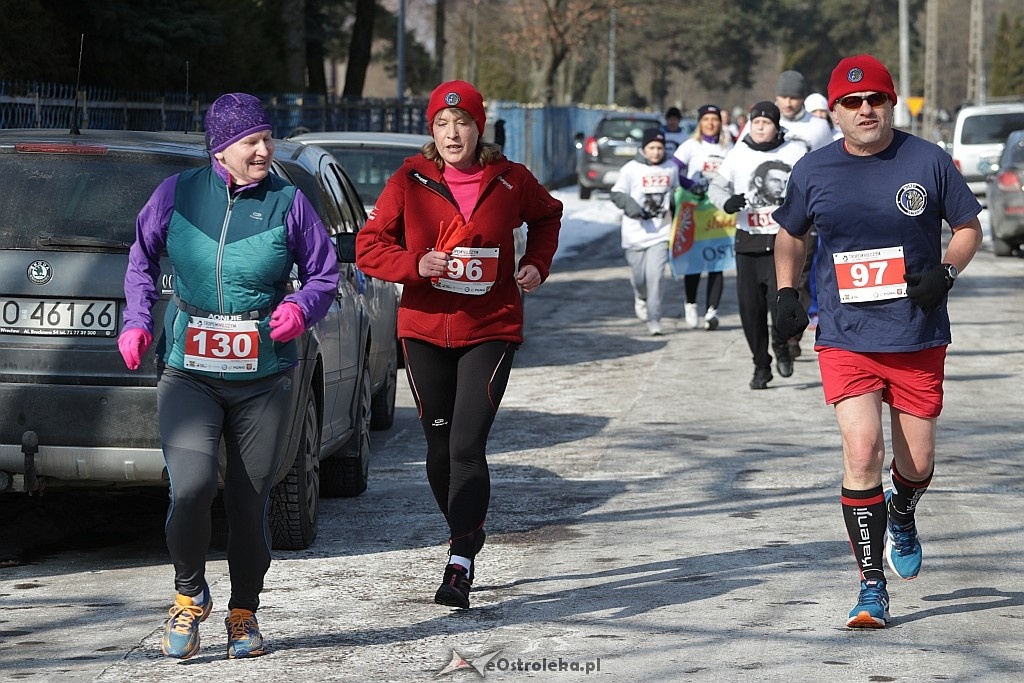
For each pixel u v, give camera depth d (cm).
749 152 3212
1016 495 2238
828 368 1596
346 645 1517
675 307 4997
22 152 1833
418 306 1655
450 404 1686
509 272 1666
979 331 4262
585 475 2427
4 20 4481
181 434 1439
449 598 1638
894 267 1560
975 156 9206
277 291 1466
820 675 1404
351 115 8019
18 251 1764
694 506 2180
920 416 1593
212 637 1559
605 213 9575
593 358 3862
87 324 1747
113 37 5025
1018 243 6594
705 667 1434
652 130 4228
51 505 2212
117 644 1532
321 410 1988
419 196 1647
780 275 1656
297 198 1460
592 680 1397
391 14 14450
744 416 2984
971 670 1417
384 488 2373
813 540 1959
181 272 1447
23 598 1720
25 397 1739
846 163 1575
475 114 1634
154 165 1839
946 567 1819
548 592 1725
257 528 1476
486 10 17888
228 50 5684
